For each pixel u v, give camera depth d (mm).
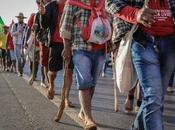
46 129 6602
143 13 4238
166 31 4477
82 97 6160
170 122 7367
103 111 8312
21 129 6605
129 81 4609
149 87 4359
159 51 4504
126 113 8039
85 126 6211
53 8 8445
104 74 16438
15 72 19125
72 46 6230
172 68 4613
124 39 4555
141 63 4434
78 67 6117
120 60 4566
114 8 4469
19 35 16781
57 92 11102
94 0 6195
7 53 19734
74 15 6199
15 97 9906
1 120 7258
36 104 8883
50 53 8680
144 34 4469
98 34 6078
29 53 13984
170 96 10516
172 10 4500
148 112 4348
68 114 7742
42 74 12219
